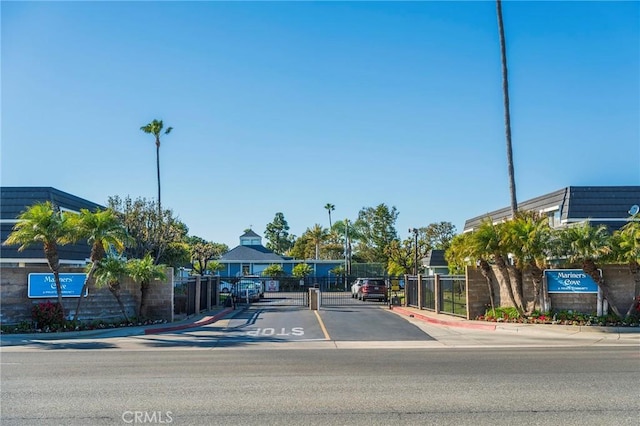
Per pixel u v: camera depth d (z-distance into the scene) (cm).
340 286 5472
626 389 957
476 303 2452
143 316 2403
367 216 7669
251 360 1377
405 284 3378
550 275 2244
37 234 2116
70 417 784
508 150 2645
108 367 1252
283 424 745
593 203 3588
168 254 3803
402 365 1267
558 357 1388
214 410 820
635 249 2064
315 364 1294
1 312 2119
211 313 2864
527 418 769
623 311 2177
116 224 2288
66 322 2142
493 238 2277
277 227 12356
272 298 4547
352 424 744
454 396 909
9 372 1178
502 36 2719
